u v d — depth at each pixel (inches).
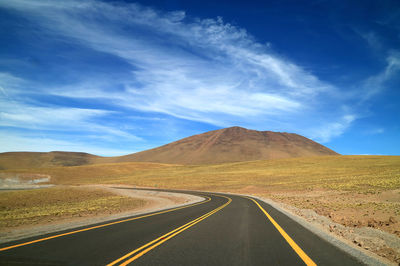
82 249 253.9
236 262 212.1
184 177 3718.0
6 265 199.3
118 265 201.5
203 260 217.3
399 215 637.3
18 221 554.6
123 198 1328.7
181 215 584.1
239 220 492.7
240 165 5049.2
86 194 1539.1
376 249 293.4
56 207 970.1
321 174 2827.3
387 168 2696.9
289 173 3181.6
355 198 1181.7
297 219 509.4
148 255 232.4
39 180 3809.1
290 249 258.2
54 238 310.3
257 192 2003.0
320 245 277.0
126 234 338.0
